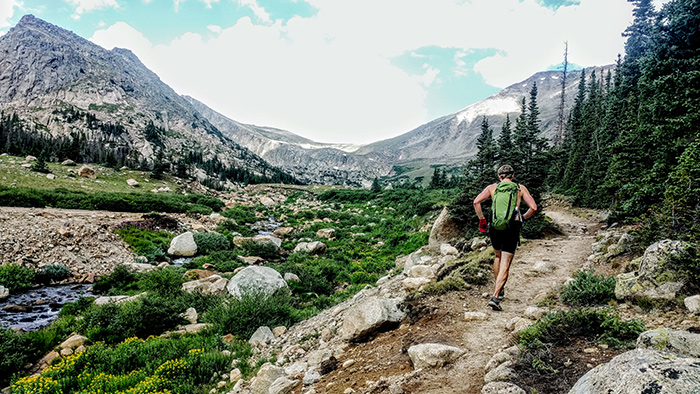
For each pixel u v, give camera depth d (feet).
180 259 91.35
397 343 18.66
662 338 10.25
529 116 118.01
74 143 300.40
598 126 142.61
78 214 107.76
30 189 129.39
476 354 14.56
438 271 31.86
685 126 35.09
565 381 10.67
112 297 56.03
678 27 48.24
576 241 41.93
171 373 27.94
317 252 102.32
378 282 48.49
